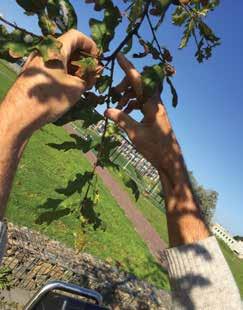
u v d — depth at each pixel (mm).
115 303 3941
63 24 371
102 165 459
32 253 3137
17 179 5156
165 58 436
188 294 433
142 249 6906
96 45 385
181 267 440
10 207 4008
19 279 3119
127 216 9211
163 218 13523
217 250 442
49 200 455
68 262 3459
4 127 300
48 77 319
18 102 308
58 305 445
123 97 443
